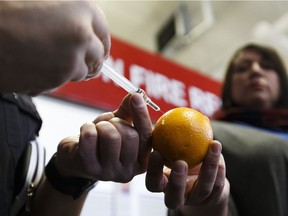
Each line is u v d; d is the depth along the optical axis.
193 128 0.36
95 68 0.31
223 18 2.57
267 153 0.66
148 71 1.61
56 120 1.20
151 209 1.29
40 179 0.51
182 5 2.42
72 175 0.42
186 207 0.48
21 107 0.53
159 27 2.66
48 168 0.45
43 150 0.56
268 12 2.51
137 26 2.65
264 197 0.62
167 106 1.61
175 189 0.35
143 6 2.45
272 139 0.69
